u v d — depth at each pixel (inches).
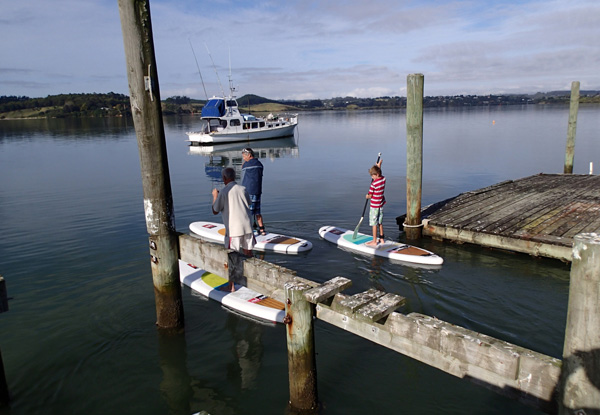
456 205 399.2
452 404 154.5
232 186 221.0
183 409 156.3
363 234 349.4
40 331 206.2
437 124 1899.6
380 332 134.0
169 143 1398.9
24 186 595.5
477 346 110.4
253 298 236.2
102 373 176.7
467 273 270.5
